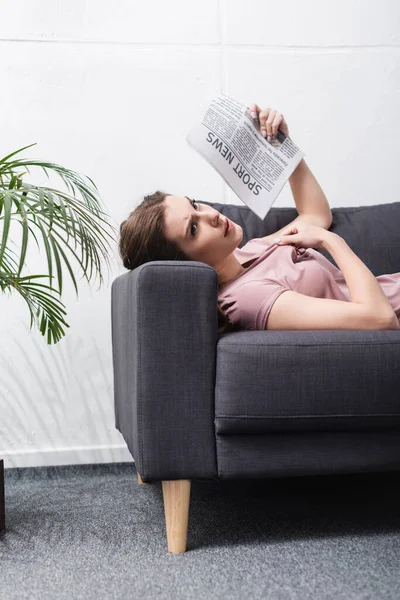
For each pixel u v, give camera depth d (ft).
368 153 7.84
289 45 7.72
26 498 6.12
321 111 7.77
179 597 3.57
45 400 7.23
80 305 7.34
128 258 5.18
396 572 3.82
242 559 4.16
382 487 6.12
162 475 4.27
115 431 7.31
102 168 7.40
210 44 7.59
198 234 5.01
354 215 6.64
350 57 7.81
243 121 5.46
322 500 5.66
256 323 4.71
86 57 7.38
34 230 7.27
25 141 7.27
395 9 7.89
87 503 5.82
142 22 7.48
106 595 3.64
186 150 7.54
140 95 7.47
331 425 4.30
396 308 5.33
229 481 6.42
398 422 4.34
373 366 4.25
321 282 5.15
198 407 4.31
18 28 7.27
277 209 6.63
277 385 4.22
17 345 7.20
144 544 4.56
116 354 6.17
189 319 4.32
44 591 3.74
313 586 3.66
